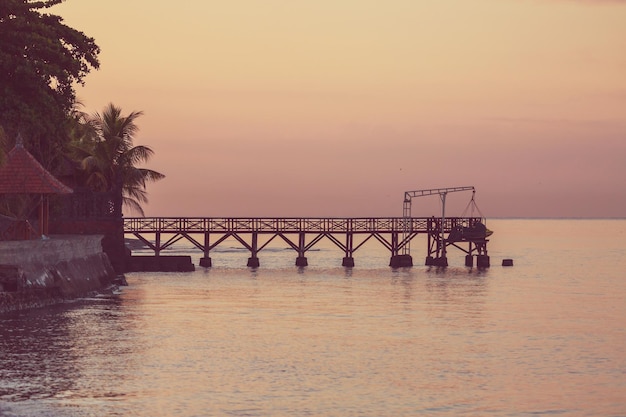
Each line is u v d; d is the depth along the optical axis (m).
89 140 90.94
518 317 61.09
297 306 64.81
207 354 44.41
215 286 78.62
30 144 73.44
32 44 68.88
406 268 102.94
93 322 52.88
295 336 50.69
